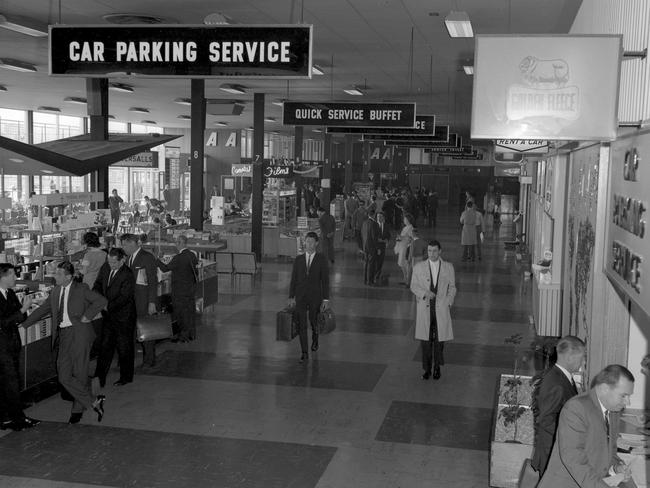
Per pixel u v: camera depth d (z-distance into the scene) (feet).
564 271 39.32
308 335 41.65
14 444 24.57
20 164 40.50
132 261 33.88
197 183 62.69
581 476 14.32
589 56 19.07
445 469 22.97
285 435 25.80
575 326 31.27
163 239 61.98
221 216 78.28
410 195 129.70
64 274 26.43
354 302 52.80
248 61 24.95
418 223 131.44
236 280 61.98
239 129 143.54
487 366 35.42
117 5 41.63
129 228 79.41
